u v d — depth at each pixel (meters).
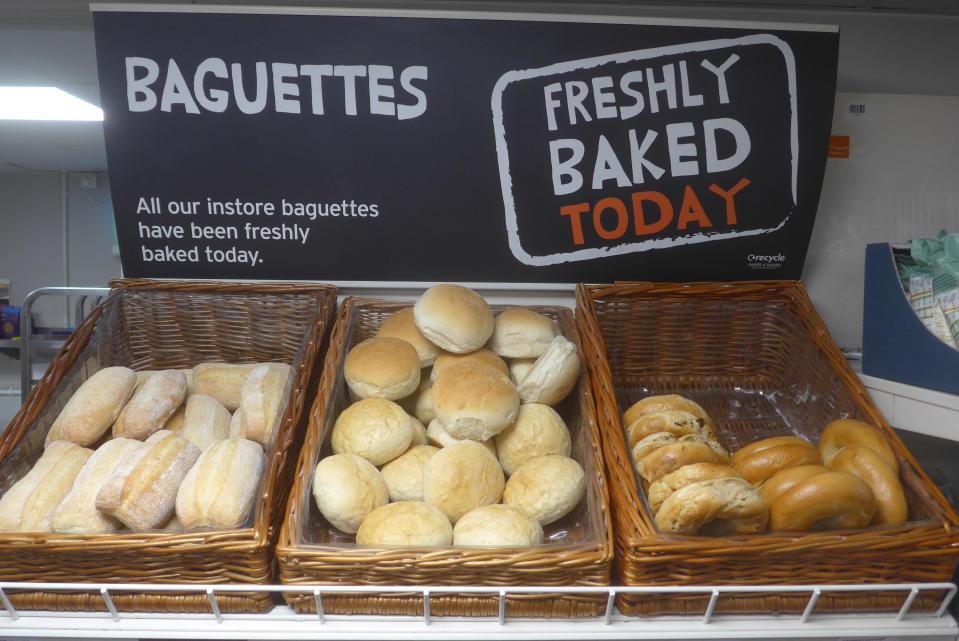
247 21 1.41
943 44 1.66
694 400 1.61
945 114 1.69
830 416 1.41
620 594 1.02
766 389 1.65
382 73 1.46
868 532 1.01
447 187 1.53
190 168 1.49
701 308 1.61
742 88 1.50
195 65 1.43
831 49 1.49
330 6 1.58
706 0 1.60
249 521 1.08
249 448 1.17
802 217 1.57
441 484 1.12
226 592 0.99
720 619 1.02
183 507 1.06
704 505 1.00
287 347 1.57
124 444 1.20
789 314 1.60
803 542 0.99
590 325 1.45
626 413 1.37
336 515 1.08
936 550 1.00
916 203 1.71
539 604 1.00
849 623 1.02
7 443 1.20
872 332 1.39
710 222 1.57
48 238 4.51
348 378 1.29
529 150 1.51
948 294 1.23
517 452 1.23
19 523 1.07
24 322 2.58
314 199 1.53
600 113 1.50
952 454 1.60
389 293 1.65
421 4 1.58
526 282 1.61
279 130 1.48
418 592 0.98
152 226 1.53
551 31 1.45
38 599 1.00
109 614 1.02
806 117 1.52
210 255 1.56
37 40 1.73
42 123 2.85
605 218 1.56
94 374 1.37
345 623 1.00
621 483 1.10
